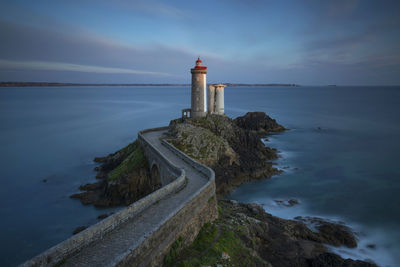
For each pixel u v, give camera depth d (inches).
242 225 815.7
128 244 481.7
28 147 2367.1
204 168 978.7
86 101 7687.0
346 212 1170.6
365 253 877.8
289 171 1700.3
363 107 5428.2
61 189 1456.7
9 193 1412.4
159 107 5866.1
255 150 1939.0
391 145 2329.0
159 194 709.9
